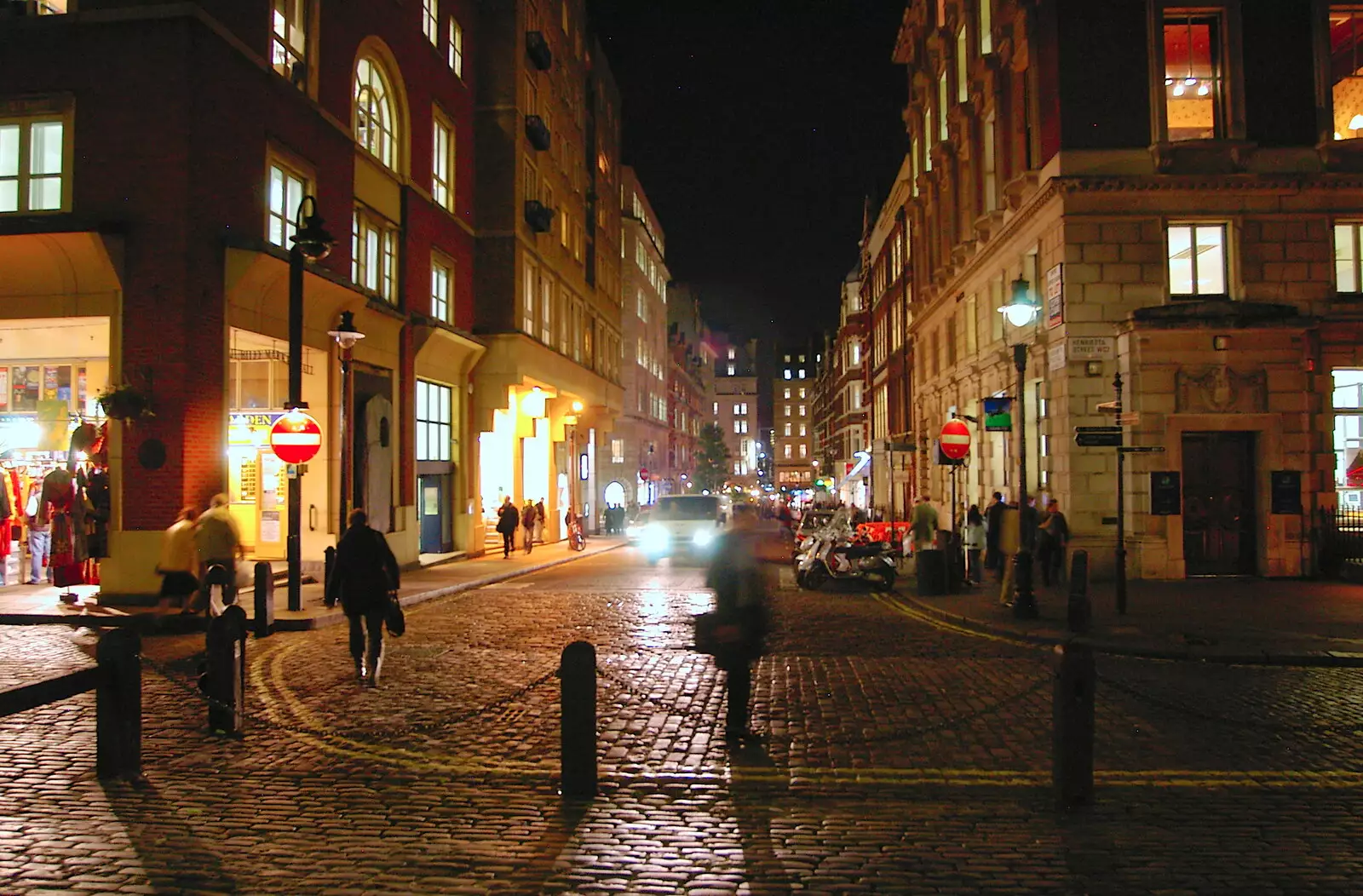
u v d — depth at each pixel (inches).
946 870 197.5
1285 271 762.2
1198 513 761.6
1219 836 217.3
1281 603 609.9
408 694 366.6
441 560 1012.5
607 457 2004.2
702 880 192.5
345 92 816.3
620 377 2031.3
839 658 445.7
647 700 350.3
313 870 197.6
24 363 753.0
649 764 274.7
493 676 401.1
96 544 618.2
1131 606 601.0
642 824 225.5
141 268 614.2
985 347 1023.0
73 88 625.0
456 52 1119.0
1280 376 743.7
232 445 838.5
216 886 189.3
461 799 244.2
